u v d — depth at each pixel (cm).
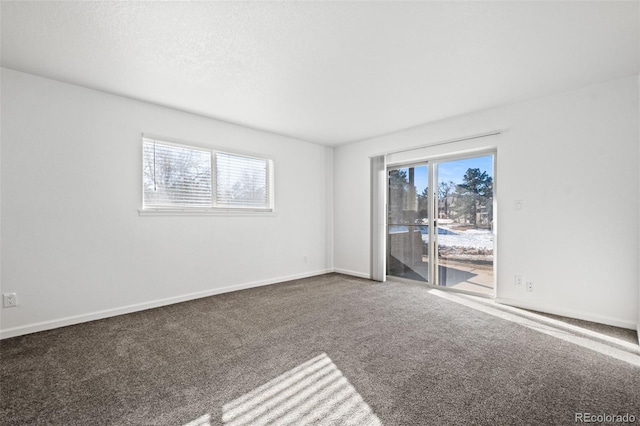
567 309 308
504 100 332
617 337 254
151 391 177
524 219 335
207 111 368
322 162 542
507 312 321
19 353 227
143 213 335
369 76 275
